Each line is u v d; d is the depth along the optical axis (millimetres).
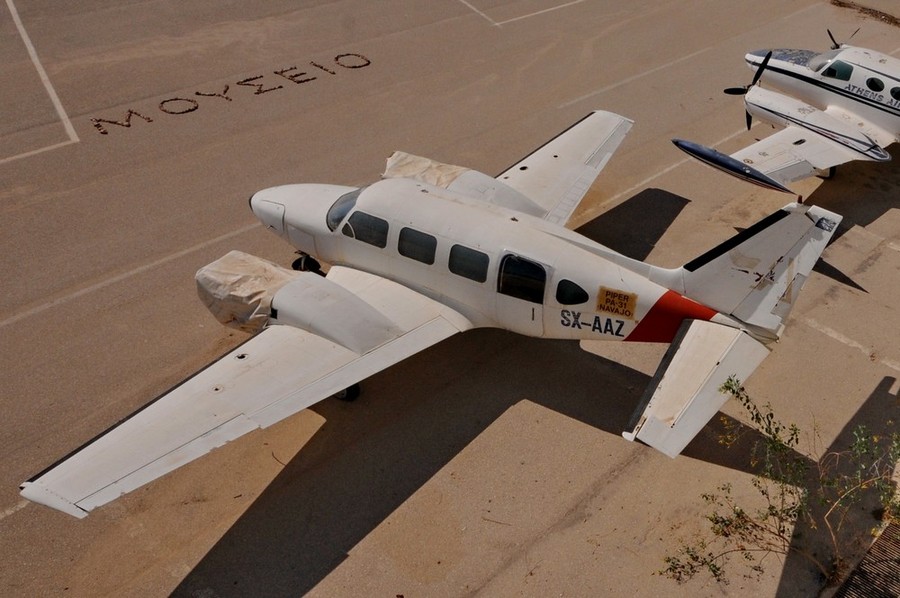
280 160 15828
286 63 19812
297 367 9047
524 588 8086
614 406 10469
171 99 17844
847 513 8984
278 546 8453
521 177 13125
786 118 15219
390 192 10820
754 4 25266
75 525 8570
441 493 9141
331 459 9547
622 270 9680
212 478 9242
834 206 15258
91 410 10023
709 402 8180
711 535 8727
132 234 13438
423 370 11000
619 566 8344
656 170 16172
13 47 19797
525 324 10281
